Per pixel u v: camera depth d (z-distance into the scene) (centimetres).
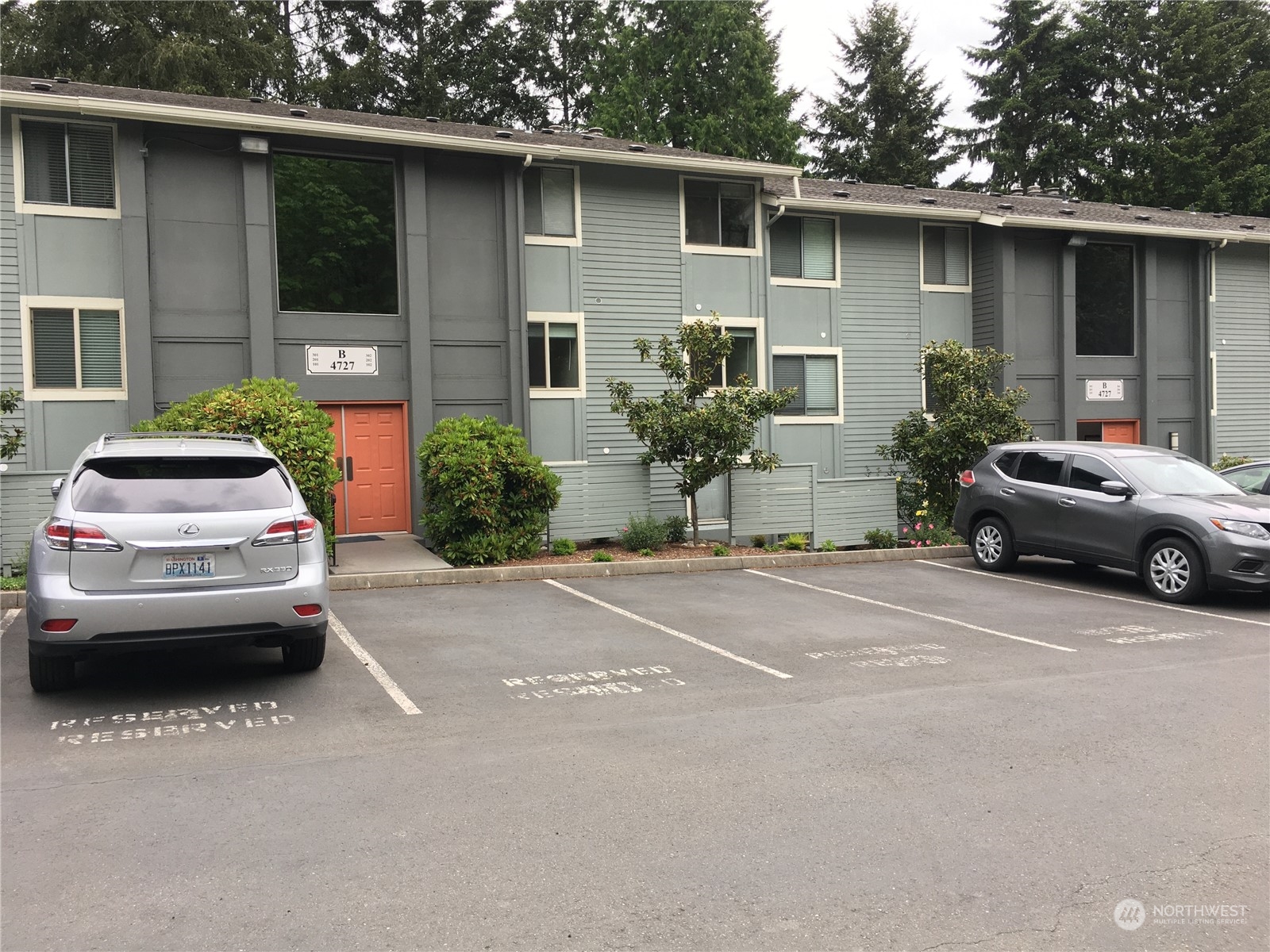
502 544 1322
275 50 3119
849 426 2036
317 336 1495
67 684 671
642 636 901
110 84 2692
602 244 1764
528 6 3894
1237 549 1048
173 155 1414
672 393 1511
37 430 1371
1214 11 4012
